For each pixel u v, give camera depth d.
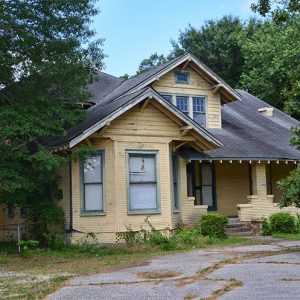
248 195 24.55
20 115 16.62
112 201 19.48
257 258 13.93
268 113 30.75
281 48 41.28
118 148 19.62
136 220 19.72
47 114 17.03
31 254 16.89
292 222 22.23
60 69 17.31
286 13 16.23
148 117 20.22
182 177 21.81
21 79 17.44
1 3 16.20
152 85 23.95
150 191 20.14
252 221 22.28
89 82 18.97
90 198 19.73
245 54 46.66
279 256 14.20
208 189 24.81
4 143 16.66
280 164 27.41
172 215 20.64
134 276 11.65
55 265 14.36
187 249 17.23
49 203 19.23
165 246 17.38
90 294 9.65
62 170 19.94
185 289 9.80
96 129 18.53
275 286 9.73
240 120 28.44
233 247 17.20
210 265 12.85
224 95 26.09
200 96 25.30
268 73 43.16
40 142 20.30
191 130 20.73
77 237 19.33
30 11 16.86
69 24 17.66
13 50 17.19
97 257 15.95
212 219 19.88
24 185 16.97
